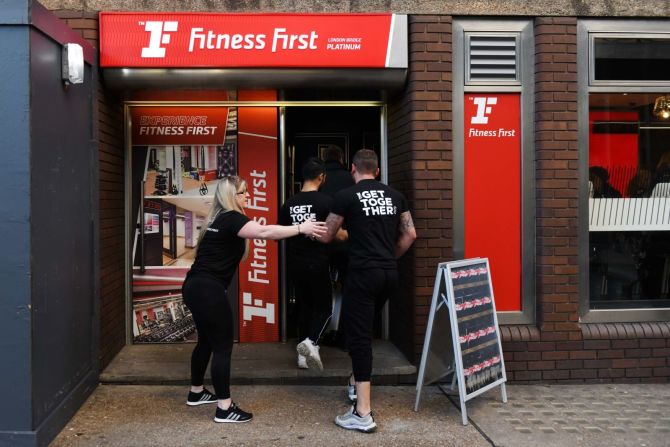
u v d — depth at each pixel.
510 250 5.06
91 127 4.55
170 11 4.81
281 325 5.68
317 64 4.81
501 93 5.04
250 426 3.97
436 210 4.86
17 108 3.39
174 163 5.55
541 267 4.96
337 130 6.35
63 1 4.69
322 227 3.91
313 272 4.65
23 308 3.39
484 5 4.89
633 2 5.01
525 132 5.05
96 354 4.61
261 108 5.61
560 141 4.94
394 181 5.47
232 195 3.97
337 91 5.19
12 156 3.38
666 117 5.17
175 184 5.56
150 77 4.79
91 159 4.53
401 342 5.26
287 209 4.82
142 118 5.52
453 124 4.99
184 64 4.75
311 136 6.36
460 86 4.99
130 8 4.79
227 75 4.83
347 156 6.37
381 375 4.82
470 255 5.03
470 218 5.03
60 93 3.89
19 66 3.38
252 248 5.64
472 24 4.98
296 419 4.11
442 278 4.17
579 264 5.06
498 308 5.07
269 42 4.79
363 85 4.94
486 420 4.13
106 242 4.83
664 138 5.18
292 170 6.34
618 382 5.00
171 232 5.56
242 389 4.69
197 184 5.57
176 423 4.01
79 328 4.24
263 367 4.89
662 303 5.20
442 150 4.87
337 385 4.79
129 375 4.70
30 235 3.40
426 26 4.85
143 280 5.53
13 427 3.41
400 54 4.84
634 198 5.18
